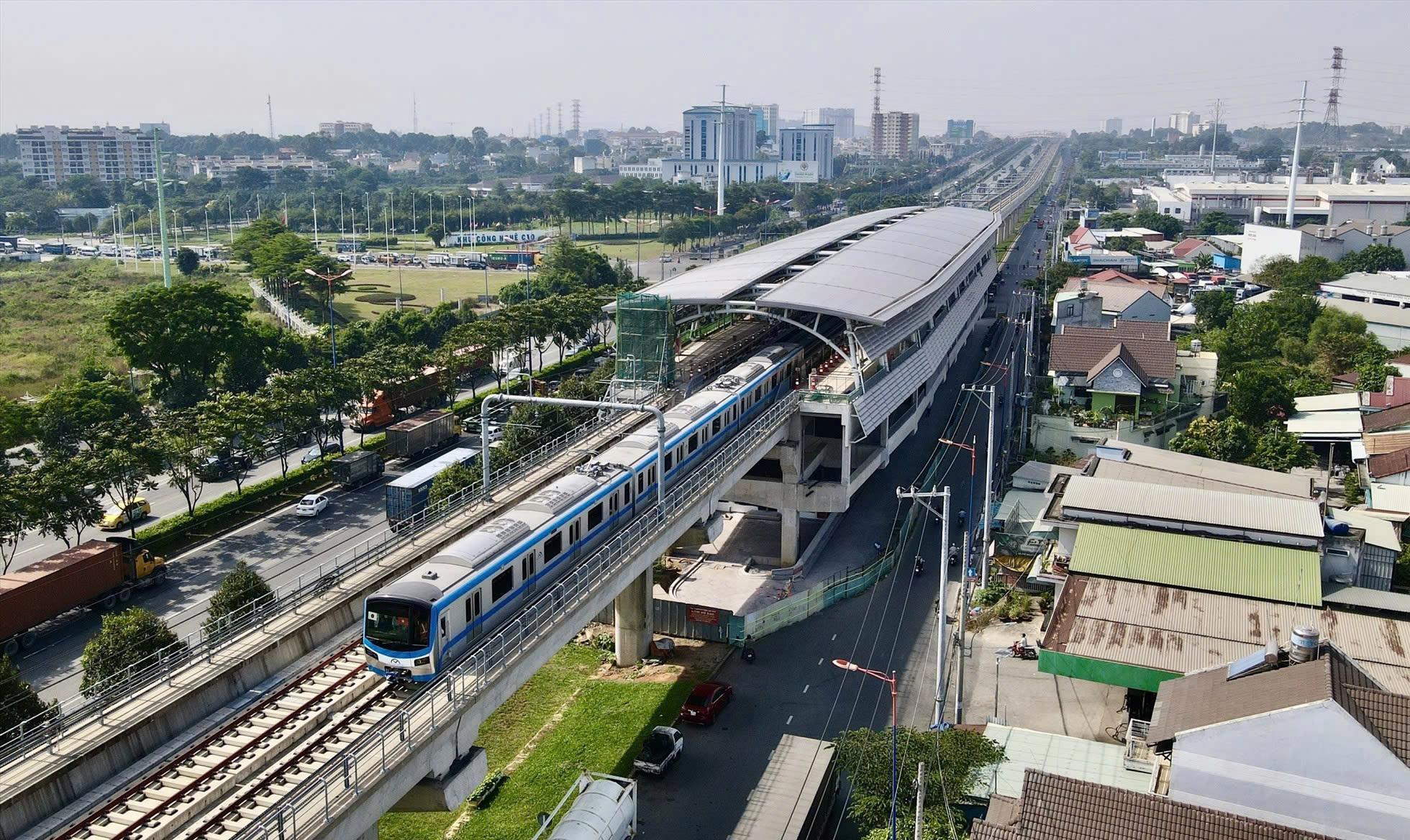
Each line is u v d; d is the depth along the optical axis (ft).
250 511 265.54
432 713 117.60
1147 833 109.09
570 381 310.24
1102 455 247.09
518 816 147.02
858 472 249.14
